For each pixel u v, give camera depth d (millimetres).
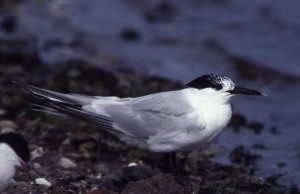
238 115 15008
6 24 22109
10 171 8586
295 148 13414
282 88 18594
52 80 16562
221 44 21625
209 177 11211
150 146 10102
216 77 9875
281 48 21266
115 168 11031
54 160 11008
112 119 10016
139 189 9406
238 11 24094
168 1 25562
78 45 21234
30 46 20141
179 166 11656
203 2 25188
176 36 22562
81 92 15633
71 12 24453
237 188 10672
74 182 10156
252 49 21234
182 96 9977
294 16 23203
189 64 20188
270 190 10680
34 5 24719
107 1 26000
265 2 24375
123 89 15703
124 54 20781
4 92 14984
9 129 12398
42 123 13133
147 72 18750
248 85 18797
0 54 18156
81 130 12750
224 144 13555
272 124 15227
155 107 9938
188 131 9812
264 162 12516
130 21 24031
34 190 9547
